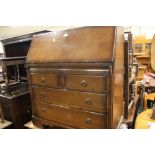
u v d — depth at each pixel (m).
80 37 1.40
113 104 1.25
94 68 1.24
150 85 2.22
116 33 1.28
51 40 1.58
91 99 1.30
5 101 2.11
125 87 1.79
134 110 2.02
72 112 1.45
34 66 1.61
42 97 1.63
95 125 1.33
